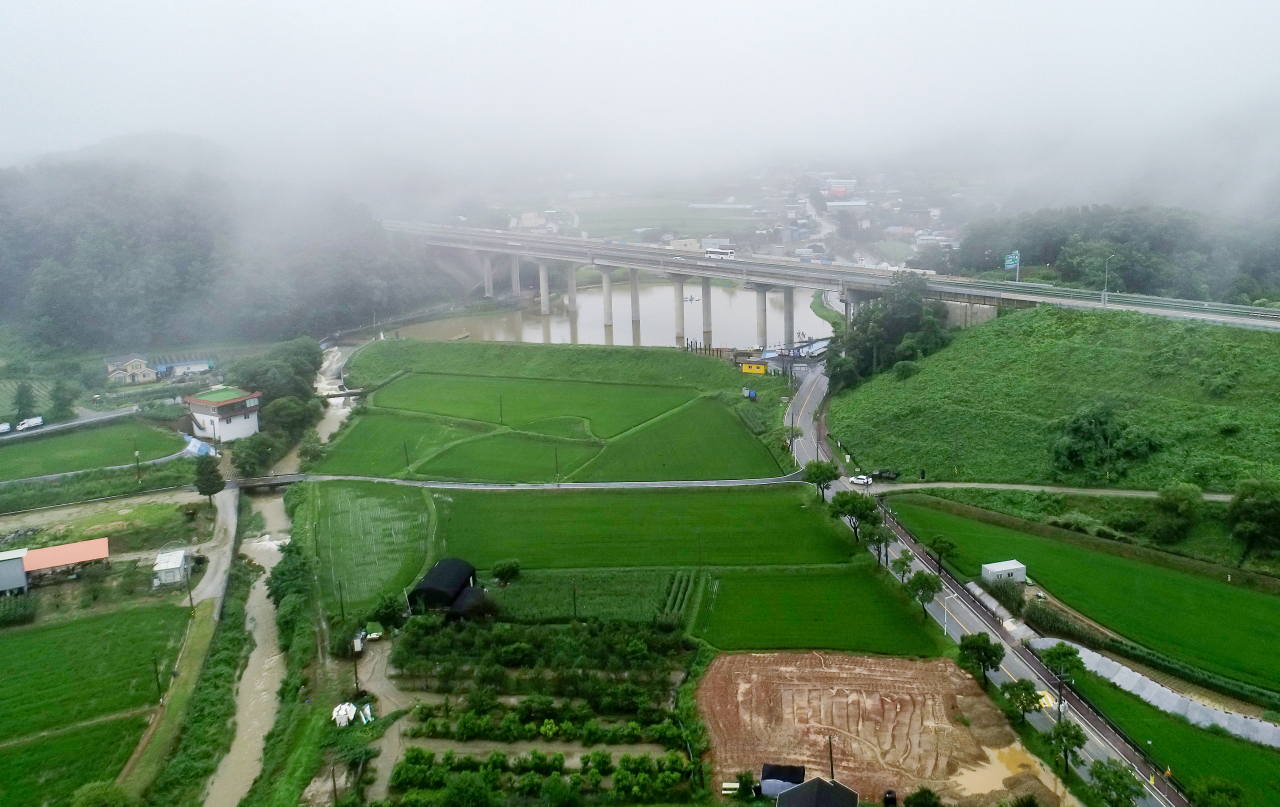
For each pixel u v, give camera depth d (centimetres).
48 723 11038
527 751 10244
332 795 9644
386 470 19475
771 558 14438
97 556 15175
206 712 11319
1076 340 19312
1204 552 13275
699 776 9631
